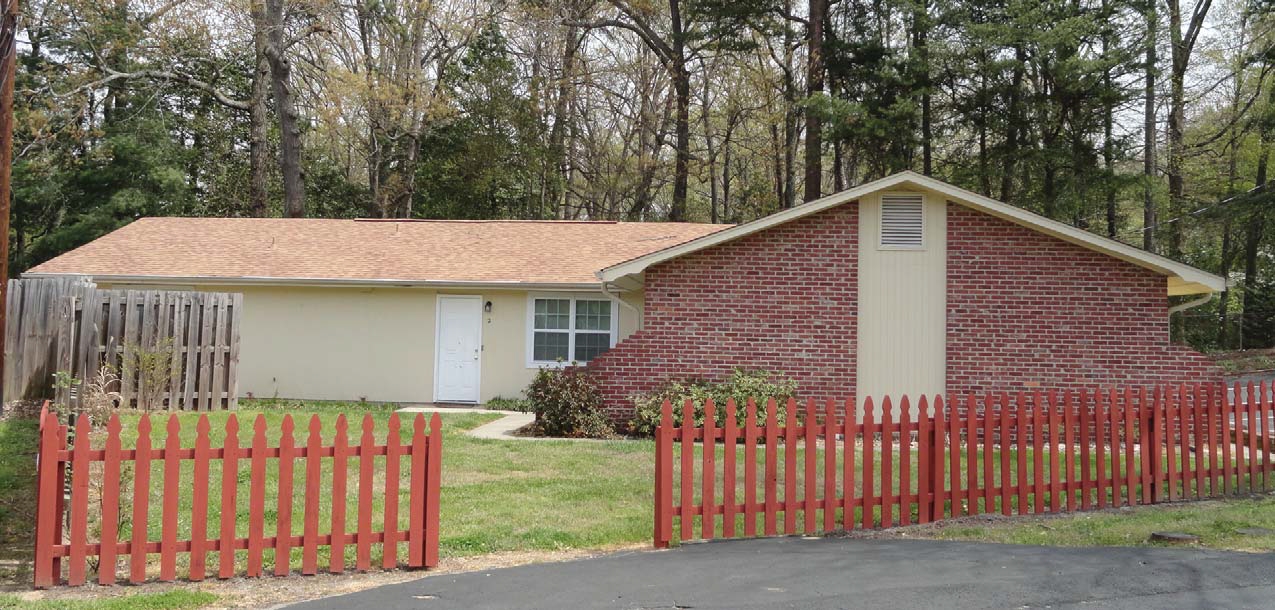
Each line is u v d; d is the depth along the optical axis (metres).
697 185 45.56
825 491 8.09
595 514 8.98
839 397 15.53
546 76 39.25
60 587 6.30
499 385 19.84
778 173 37.19
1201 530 8.23
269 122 37.72
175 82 33.84
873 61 31.91
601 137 40.78
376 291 20.11
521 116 37.94
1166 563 6.95
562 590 6.32
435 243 22.11
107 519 6.35
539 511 9.08
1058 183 29.86
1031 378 15.26
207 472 6.55
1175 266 14.64
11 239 34.59
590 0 36.53
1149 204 33.69
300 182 31.38
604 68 38.91
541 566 7.05
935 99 31.44
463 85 38.25
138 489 6.39
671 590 6.29
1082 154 29.66
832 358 15.59
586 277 19.58
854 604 5.94
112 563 6.34
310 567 6.71
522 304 19.89
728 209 41.28
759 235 15.78
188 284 19.92
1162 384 14.97
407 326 20.05
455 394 19.92
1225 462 10.19
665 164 37.47
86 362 15.88
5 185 10.11
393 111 35.53
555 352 19.84
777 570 6.79
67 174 32.62
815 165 31.66
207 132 36.62
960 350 15.41
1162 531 8.12
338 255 21.17
